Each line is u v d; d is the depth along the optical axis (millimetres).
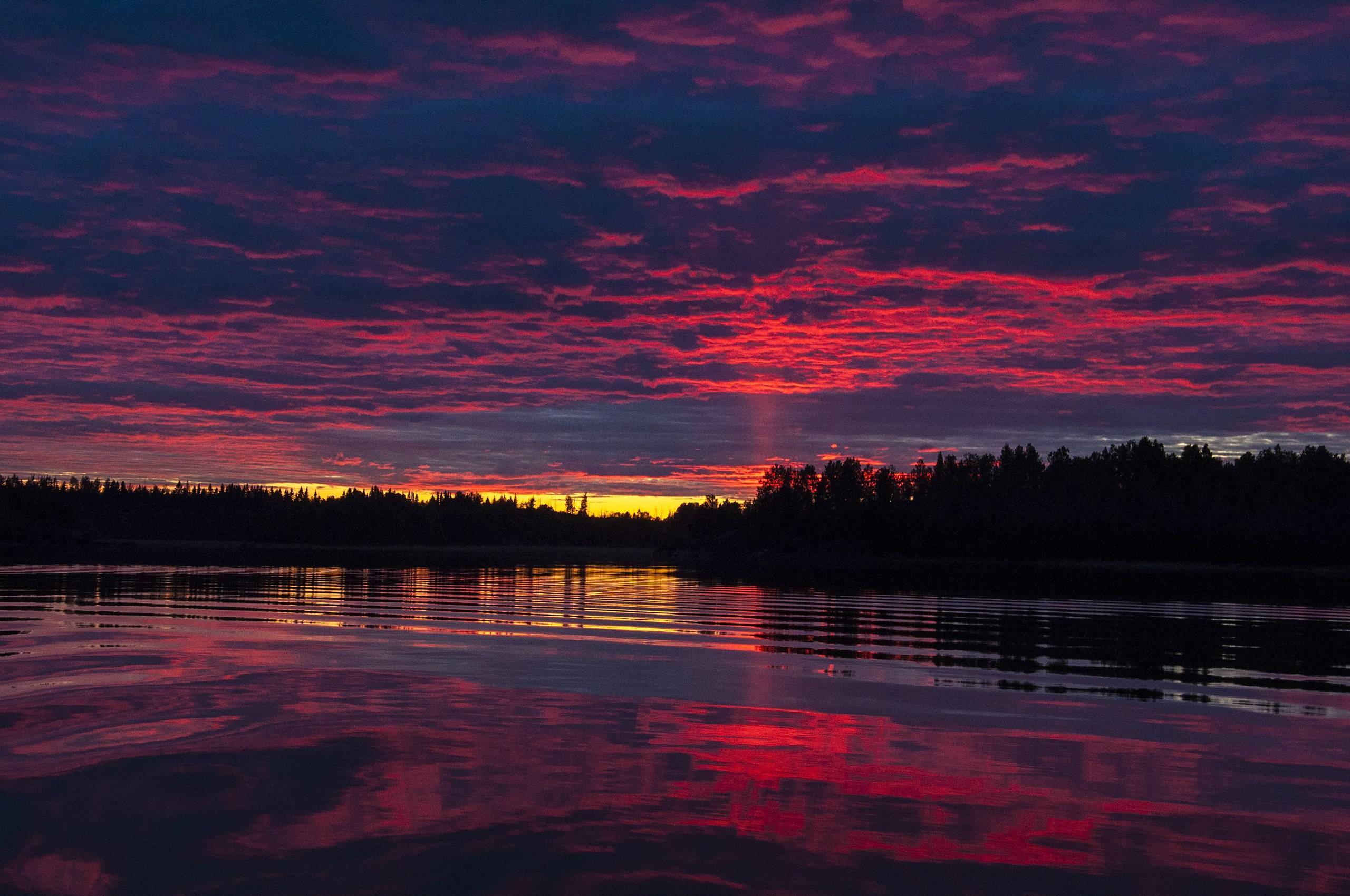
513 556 132500
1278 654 20578
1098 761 10211
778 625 25750
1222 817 8305
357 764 9594
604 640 21062
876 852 7320
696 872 6852
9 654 17250
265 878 6668
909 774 9555
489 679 15008
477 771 9414
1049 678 16328
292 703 12758
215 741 10539
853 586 51344
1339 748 10961
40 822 7797
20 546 114562
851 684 15188
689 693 14031
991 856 7273
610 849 7289
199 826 7719
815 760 10070
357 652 18000
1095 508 124250
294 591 37188
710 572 73625
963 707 13289
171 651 17688
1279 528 113250
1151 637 24031
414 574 57781
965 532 126312
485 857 7090
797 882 6711
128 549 116812
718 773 9461
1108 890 6668
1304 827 8055
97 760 9688
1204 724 12336
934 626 26484
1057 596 43969
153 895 6387
